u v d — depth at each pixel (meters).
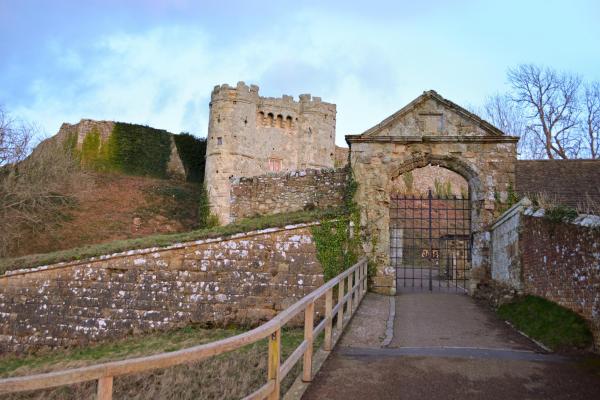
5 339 14.80
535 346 8.84
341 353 8.19
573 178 17.53
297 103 45.78
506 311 11.84
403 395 6.21
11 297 15.18
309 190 20.31
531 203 11.80
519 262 11.73
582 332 8.30
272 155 43.47
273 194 20.83
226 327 14.05
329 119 46.81
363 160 16.31
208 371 8.80
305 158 44.78
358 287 12.76
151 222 36.41
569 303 9.10
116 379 8.84
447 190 36.34
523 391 6.37
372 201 16.00
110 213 35.91
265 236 14.73
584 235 8.50
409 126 16.44
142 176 44.25
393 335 9.71
